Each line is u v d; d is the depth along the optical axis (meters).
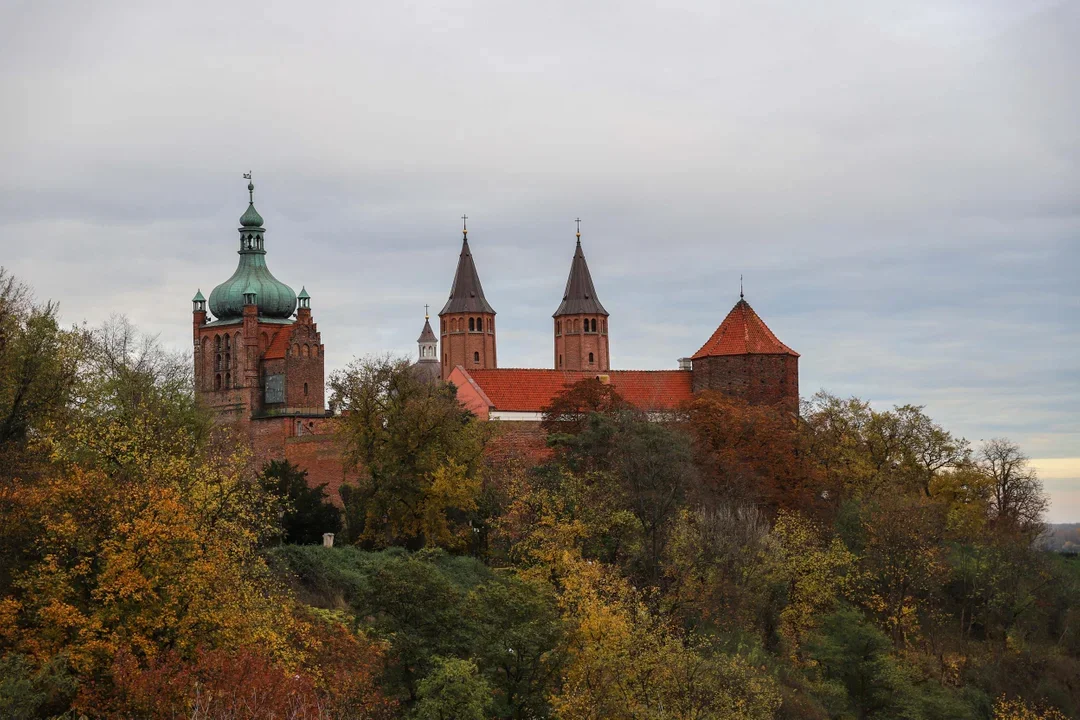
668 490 90.88
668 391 144.12
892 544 95.62
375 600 55.53
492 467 109.44
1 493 52.22
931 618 98.31
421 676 53.41
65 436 57.91
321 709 43.91
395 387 98.38
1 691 42.00
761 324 143.38
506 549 93.75
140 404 79.00
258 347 190.38
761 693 62.25
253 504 64.38
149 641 47.78
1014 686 90.56
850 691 81.88
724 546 83.94
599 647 58.62
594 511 84.31
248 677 42.31
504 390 139.88
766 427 113.38
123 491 52.12
